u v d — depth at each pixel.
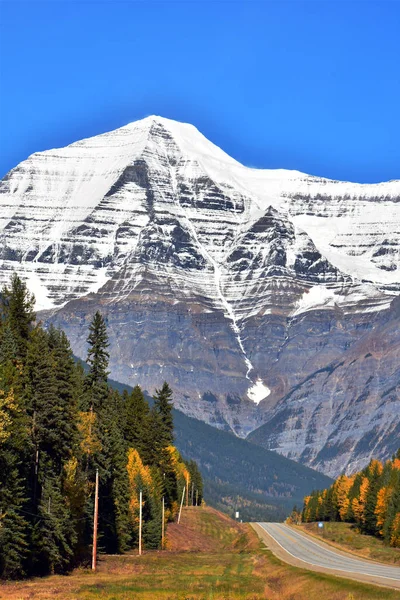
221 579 177.25
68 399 183.12
